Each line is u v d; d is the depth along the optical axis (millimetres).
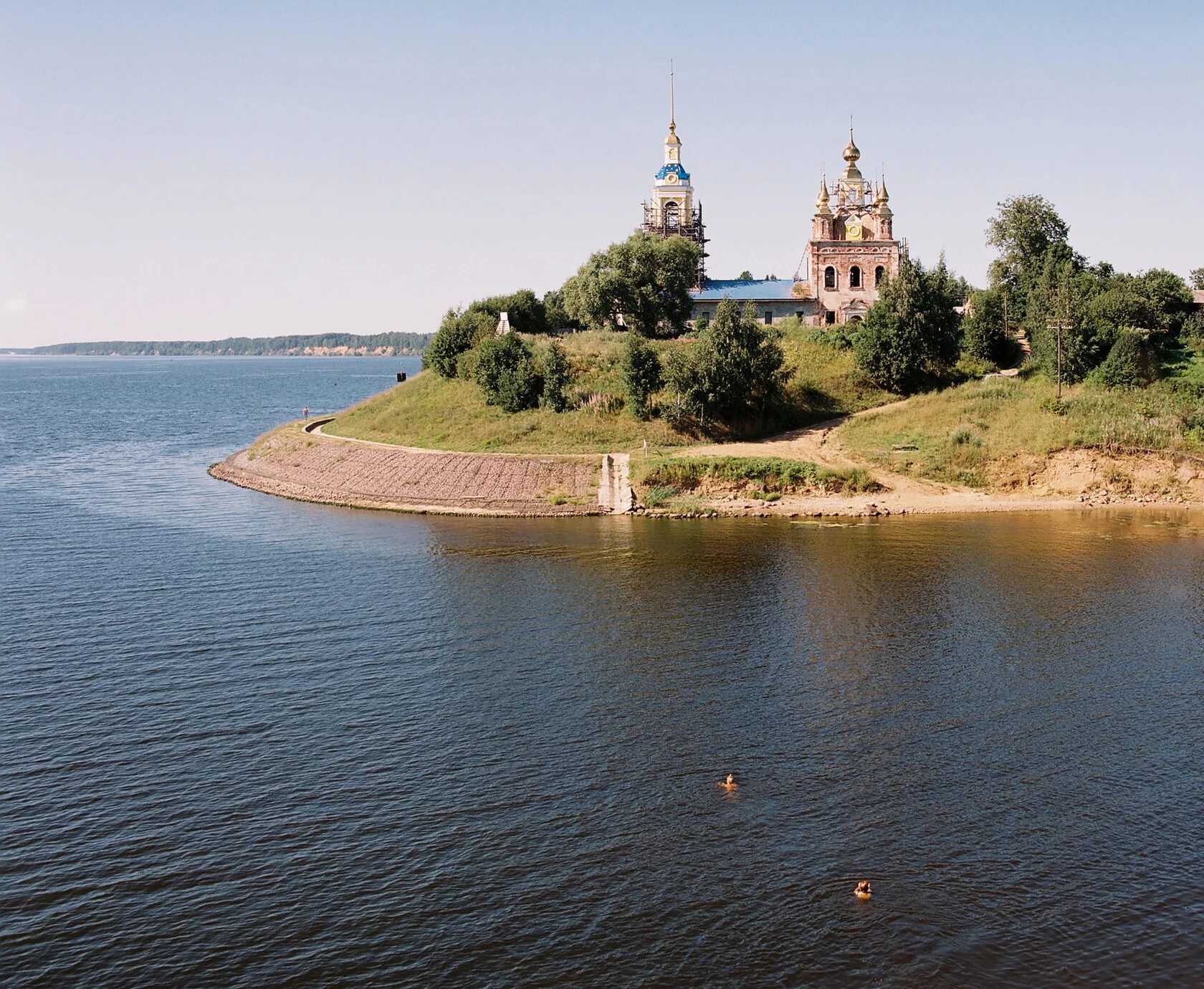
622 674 43812
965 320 115250
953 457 86312
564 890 28953
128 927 27578
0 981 25672
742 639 48188
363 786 34344
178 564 61969
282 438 107312
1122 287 111375
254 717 39375
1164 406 87562
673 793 33875
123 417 169125
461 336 114438
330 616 51625
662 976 25750
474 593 55969
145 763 35812
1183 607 52312
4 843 31094
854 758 36094
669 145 147500
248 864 30141
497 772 35250
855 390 103562
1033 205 131000
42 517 76625
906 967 25969
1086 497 80812
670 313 125562
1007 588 56125
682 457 86125
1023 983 25438
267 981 25719
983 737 37625
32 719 39094
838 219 133000
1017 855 30422
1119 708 40000
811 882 29266
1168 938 26922
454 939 27094
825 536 70250
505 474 86688
